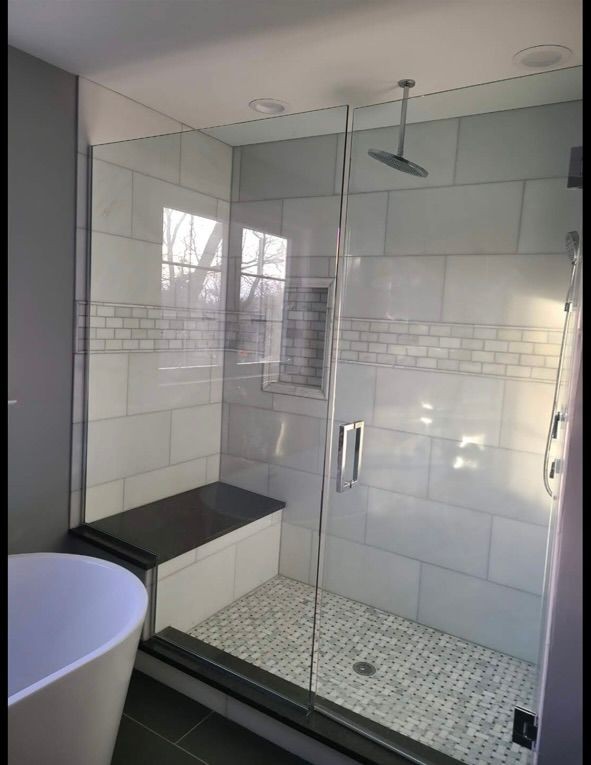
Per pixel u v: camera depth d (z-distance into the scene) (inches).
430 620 107.1
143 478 115.0
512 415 98.2
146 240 109.7
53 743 62.0
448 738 79.0
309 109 104.6
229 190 122.3
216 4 70.5
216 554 105.7
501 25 71.6
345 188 108.2
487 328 99.1
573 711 63.5
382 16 70.9
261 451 120.3
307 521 114.0
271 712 80.4
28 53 87.3
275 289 118.6
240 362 124.2
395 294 106.8
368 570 111.7
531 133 92.6
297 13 71.5
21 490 95.5
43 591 83.7
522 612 99.0
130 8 72.6
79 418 103.1
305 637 100.8
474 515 102.7
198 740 81.1
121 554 96.6
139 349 111.3
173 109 108.0
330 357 113.3
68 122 94.6
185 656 91.9
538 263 93.7
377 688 89.0
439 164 100.3
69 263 98.0
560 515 66.5
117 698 69.9
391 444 108.8
